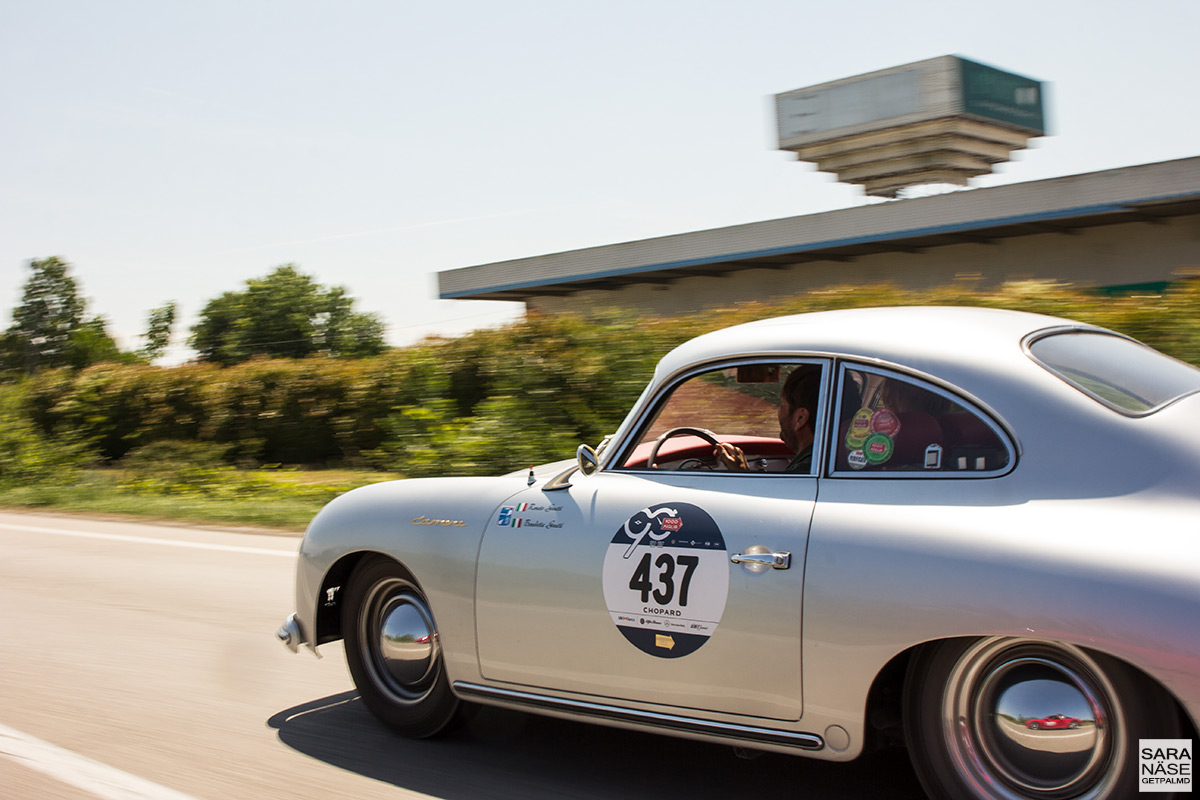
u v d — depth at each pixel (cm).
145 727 446
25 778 388
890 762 382
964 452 308
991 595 280
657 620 338
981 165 3684
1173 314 811
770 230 2602
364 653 434
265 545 956
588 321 1285
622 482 369
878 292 1063
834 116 3750
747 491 339
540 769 386
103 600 726
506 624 375
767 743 320
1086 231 2261
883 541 302
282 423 2216
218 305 7388
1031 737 284
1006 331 332
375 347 6556
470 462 1205
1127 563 267
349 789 372
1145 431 288
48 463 1867
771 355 352
